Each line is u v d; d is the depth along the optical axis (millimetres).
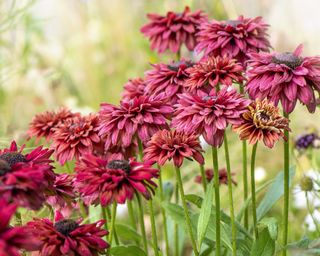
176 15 1042
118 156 859
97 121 874
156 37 1053
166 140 779
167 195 1021
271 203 931
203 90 862
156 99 836
